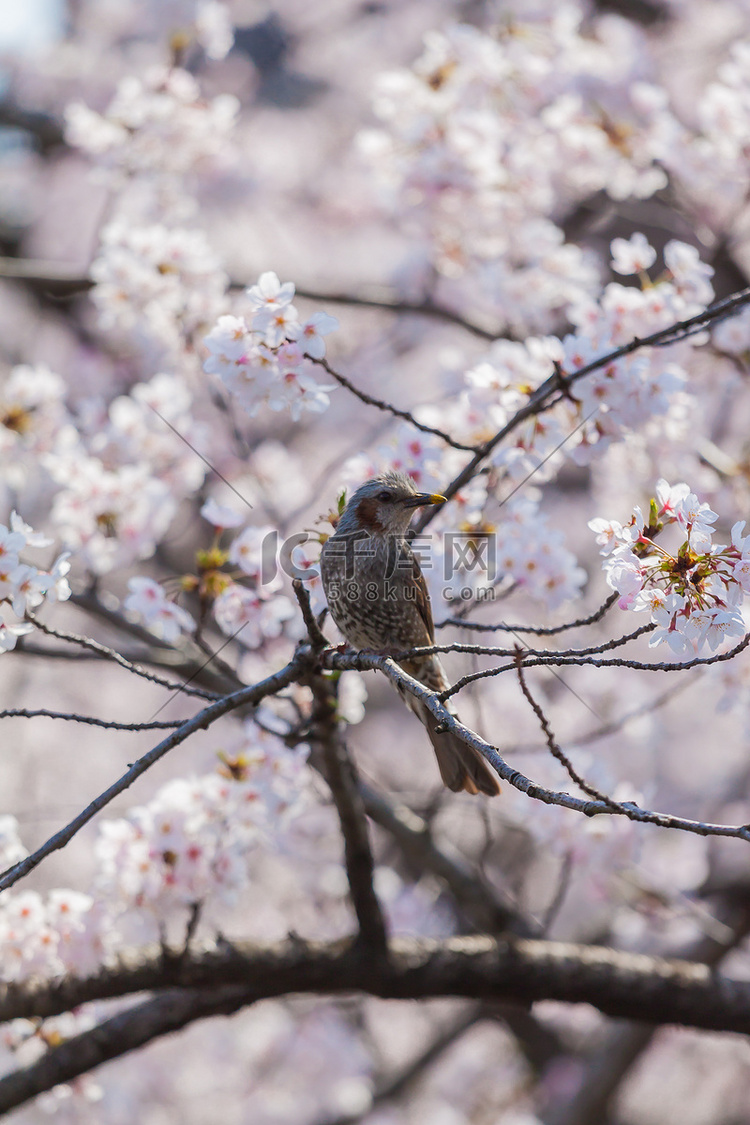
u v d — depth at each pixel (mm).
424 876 15992
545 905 17875
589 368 7344
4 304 19547
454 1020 18109
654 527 5336
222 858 8438
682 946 13750
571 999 9352
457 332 18469
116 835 8266
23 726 18125
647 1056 18656
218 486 12789
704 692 16469
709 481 10727
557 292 10977
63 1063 8273
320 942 8891
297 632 9398
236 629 7773
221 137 12789
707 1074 18953
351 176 20250
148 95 12328
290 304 6586
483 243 12195
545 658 5090
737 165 11148
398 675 5633
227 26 13531
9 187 21391
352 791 7969
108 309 10375
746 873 16094
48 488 14492
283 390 6656
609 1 19109
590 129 11836
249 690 6184
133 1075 15375
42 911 8008
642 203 16234
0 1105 8102
